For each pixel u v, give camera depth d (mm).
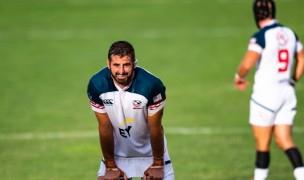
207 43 66250
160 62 59125
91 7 86188
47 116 43656
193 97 48094
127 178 22688
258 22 27797
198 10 82750
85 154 36188
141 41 67688
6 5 87188
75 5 87562
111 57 19656
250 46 27375
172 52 62906
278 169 33062
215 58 60375
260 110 27422
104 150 21609
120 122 21188
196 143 37719
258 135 27625
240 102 46625
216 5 85250
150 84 20266
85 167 33906
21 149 37000
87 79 53781
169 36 69625
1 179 31891
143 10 83812
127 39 68625
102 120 21156
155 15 80625
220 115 43438
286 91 27375
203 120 42375
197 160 34688
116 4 88000
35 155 35938
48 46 66125
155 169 21656
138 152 22438
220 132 39750
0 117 43281
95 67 57844
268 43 27141
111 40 68375
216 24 74750
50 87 51281
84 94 49281
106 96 20578
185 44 66000
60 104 46562
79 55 62406
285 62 27297
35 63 59219
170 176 22656
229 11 81312
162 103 20594
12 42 67812
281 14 76688
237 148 36656
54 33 71812
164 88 20547
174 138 38719
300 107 44312
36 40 68625
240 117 42938
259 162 27625
